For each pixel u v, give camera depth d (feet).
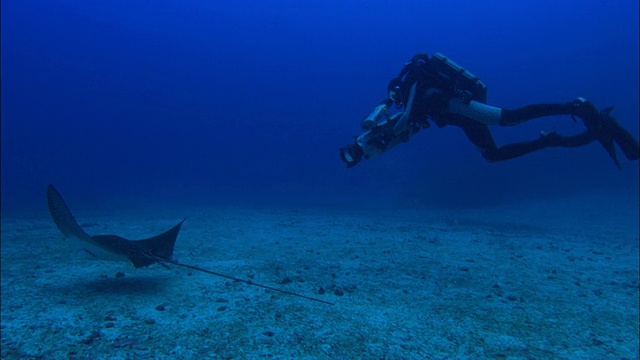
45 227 37.04
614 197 69.26
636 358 11.82
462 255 25.68
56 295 16.10
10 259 22.68
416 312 15.25
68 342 11.84
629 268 22.72
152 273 19.84
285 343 12.22
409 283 19.12
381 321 14.25
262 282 18.71
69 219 13.75
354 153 11.95
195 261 22.59
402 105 12.58
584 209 57.82
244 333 12.85
